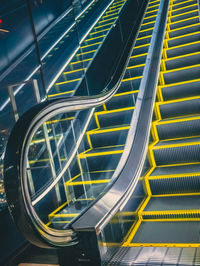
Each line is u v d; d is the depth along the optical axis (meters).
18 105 4.48
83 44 7.50
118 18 7.36
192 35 5.89
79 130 3.65
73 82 5.62
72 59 6.31
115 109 4.86
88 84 5.41
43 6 8.15
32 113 1.78
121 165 2.92
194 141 3.29
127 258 2.02
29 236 1.65
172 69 5.24
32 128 1.71
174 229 2.46
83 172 3.46
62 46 6.32
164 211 2.63
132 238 2.40
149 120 3.55
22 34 6.28
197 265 1.81
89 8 7.93
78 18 7.16
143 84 4.29
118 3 9.21
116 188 2.48
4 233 2.66
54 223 3.15
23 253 2.75
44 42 6.55
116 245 2.17
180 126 3.67
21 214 1.55
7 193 1.54
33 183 3.43
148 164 3.32
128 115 4.36
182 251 2.02
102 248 1.91
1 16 5.80
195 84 4.27
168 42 6.07
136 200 2.72
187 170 3.04
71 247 1.95
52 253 2.71
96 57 5.92
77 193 3.49
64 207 3.52
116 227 2.21
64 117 3.97
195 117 3.59
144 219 2.72
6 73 3.93
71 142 3.52
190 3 7.49
